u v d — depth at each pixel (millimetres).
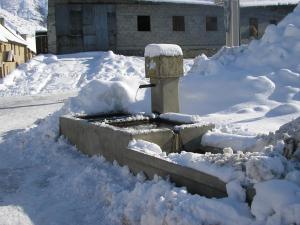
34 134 8664
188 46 31828
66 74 22922
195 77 11211
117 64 24312
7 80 21703
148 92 10062
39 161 7312
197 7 31734
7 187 6078
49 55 27781
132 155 5727
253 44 12508
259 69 11297
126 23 30250
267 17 34188
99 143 6781
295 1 34375
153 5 30703
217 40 32594
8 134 9469
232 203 3924
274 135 5738
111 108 8812
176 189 4512
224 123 8312
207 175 4430
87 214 5008
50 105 14680
